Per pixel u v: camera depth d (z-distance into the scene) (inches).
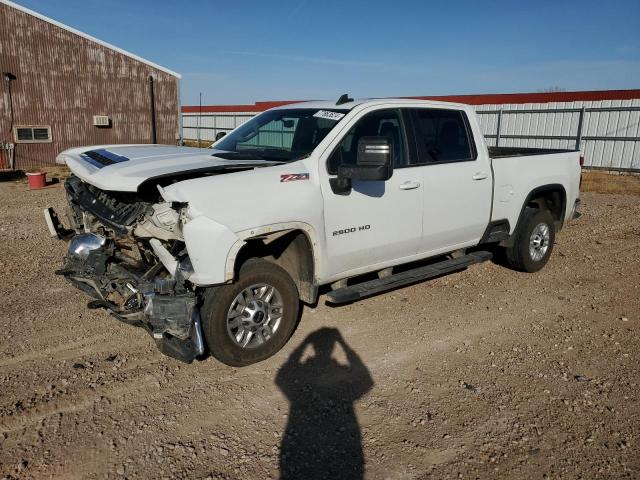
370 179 158.9
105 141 903.7
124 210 162.9
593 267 280.7
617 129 721.0
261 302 162.4
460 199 215.2
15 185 590.2
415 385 156.3
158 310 145.3
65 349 171.8
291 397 148.5
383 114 194.9
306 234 166.9
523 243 252.8
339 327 195.5
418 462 122.6
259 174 158.1
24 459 120.0
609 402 148.6
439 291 237.1
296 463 121.3
